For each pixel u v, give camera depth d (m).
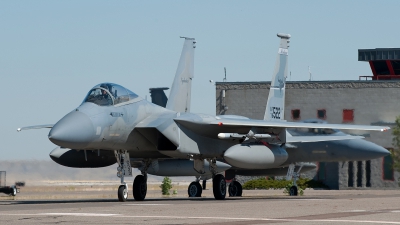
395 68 158.25
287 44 85.94
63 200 67.19
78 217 35.84
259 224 31.62
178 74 79.38
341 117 135.12
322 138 83.44
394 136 130.88
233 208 43.94
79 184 124.69
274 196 81.88
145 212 39.78
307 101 137.25
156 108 62.81
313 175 133.00
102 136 55.28
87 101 56.97
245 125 63.16
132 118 58.78
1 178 106.75
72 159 64.44
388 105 132.00
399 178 130.25
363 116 133.75
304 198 67.56
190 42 80.88
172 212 39.78
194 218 35.16
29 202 58.84
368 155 88.31
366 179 132.50
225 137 62.62
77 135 52.59
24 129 66.75
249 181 128.12
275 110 83.94
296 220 33.88
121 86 60.16
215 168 65.44
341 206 46.66
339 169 130.50
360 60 160.00
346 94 134.75
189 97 80.81
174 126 60.69
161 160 77.12
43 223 32.25
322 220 33.88
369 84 133.38
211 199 66.56
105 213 38.91
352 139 85.12
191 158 64.62
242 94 143.25
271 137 67.94
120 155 59.56
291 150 86.44
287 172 89.25
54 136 51.38
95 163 65.50
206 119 63.50
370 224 31.66
